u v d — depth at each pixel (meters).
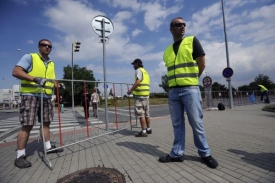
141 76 5.40
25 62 3.51
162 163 3.15
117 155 3.73
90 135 5.98
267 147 3.73
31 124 3.47
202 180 2.47
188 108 3.02
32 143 5.17
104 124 8.94
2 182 2.72
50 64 4.02
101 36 6.94
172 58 3.18
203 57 2.97
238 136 4.79
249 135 4.84
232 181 2.39
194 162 3.10
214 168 2.82
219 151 3.62
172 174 2.71
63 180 2.69
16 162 3.32
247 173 2.58
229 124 6.65
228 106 15.06
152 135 5.53
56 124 9.77
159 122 8.36
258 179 2.39
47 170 3.13
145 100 5.52
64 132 6.92
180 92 3.08
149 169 2.94
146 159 3.41
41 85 3.37
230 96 14.00
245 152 3.48
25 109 3.43
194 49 3.02
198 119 2.99
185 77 3.01
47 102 3.94
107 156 3.70
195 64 3.03
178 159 3.17
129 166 3.11
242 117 8.35
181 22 3.08
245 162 2.98
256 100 19.69
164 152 3.79
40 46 3.82
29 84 3.51
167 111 15.95
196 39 3.06
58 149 4.15
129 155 3.69
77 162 3.45
